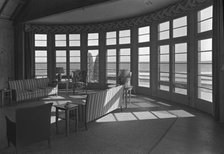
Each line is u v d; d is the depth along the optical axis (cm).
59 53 1071
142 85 908
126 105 644
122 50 974
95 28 1033
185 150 339
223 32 483
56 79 991
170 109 622
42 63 1057
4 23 924
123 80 844
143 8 779
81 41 1061
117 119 522
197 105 622
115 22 977
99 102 476
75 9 673
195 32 620
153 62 840
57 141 382
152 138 393
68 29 1058
